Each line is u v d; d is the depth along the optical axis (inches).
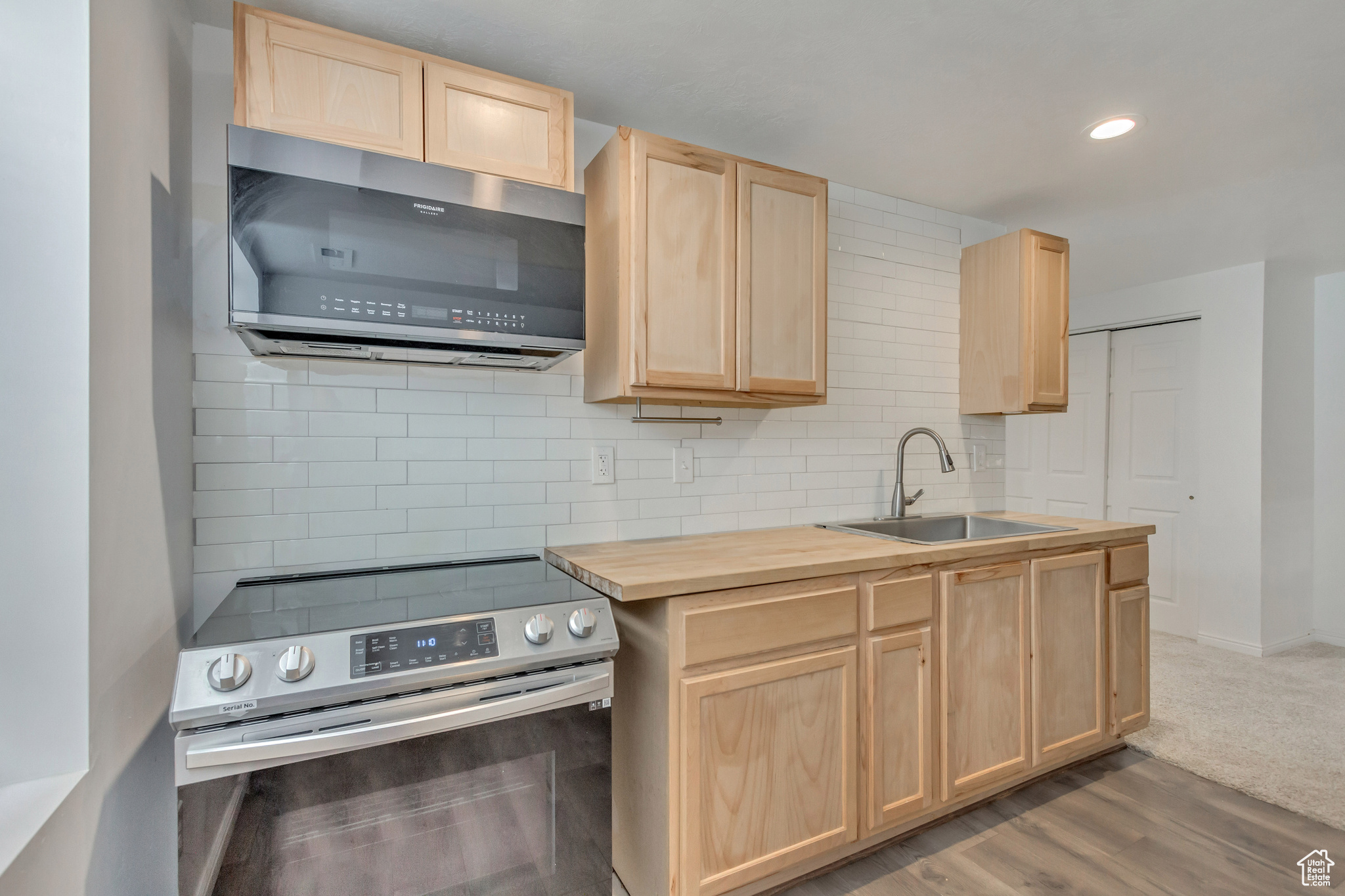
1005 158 86.6
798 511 92.9
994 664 76.4
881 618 66.9
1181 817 75.9
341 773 42.0
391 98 54.2
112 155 38.5
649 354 66.6
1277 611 137.3
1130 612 90.9
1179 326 147.5
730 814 57.7
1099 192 98.3
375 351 57.7
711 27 59.4
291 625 44.5
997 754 76.6
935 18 58.2
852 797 64.7
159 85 47.6
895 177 93.2
